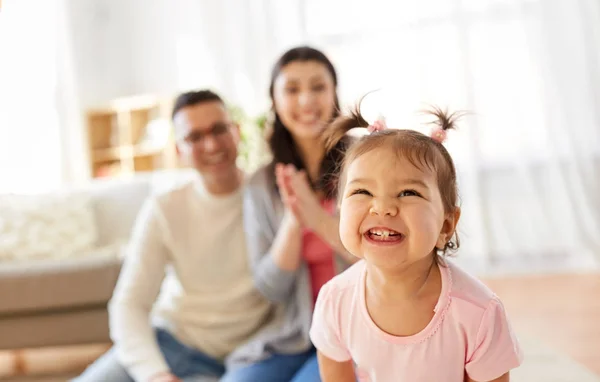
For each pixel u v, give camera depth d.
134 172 4.33
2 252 2.71
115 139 4.50
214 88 4.32
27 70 3.99
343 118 1.04
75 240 2.89
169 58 4.53
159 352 1.46
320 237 1.41
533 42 3.68
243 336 1.55
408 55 3.83
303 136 1.47
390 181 0.78
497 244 3.76
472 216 3.77
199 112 1.51
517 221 3.75
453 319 0.82
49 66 4.11
